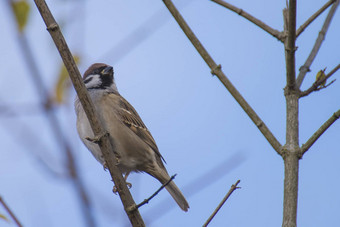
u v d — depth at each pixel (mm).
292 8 5027
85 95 5387
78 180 3342
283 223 4598
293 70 5297
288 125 5230
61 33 4824
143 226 5395
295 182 4824
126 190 5594
